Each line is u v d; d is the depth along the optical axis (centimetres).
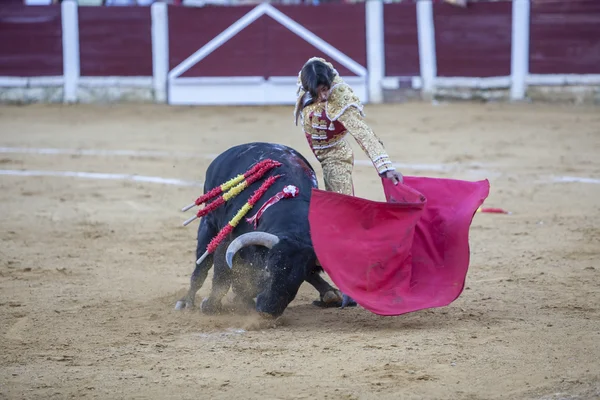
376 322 1491
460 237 1445
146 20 4950
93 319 1536
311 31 4872
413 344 1338
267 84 4906
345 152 1538
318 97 1487
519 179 2992
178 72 4947
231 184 1524
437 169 3172
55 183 2972
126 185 2939
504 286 1742
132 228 2358
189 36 4941
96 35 4966
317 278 1588
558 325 1439
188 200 2720
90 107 4881
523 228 2309
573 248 2067
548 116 4375
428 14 4825
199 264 1609
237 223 1484
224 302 1630
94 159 3428
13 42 4981
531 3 4747
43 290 1748
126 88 4988
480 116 4391
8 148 3684
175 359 1295
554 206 2583
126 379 1208
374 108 4691
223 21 4912
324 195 1377
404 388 1151
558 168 3183
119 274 1894
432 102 4844
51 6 4959
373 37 4847
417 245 1469
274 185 1488
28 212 2548
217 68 4938
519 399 1112
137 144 3781
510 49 4794
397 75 4884
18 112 4725
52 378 1217
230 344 1366
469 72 4844
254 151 1582
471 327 1438
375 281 1401
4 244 2166
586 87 4738
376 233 1400
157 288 1777
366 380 1181
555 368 1220
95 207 2620
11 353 1339
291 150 1588
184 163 3338
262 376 1206
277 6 4875
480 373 1204
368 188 2862
